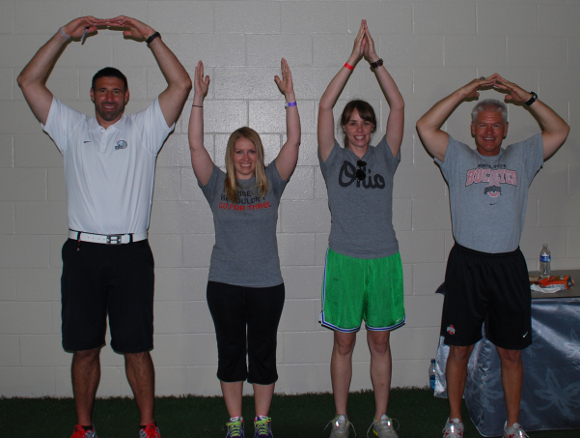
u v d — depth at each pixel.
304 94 2.91
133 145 2.42
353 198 2.44
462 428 2.52
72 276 2.33
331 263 2.48
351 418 2.73
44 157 2.86
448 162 2.54
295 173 2.95
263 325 2.39
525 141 2.55
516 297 2.38
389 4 2.92
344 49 2.91
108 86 2.39
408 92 2.96
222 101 2.90
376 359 2.54
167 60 2.43
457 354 2.49
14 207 2.87
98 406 2.86
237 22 2.88
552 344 2.54
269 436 2.44
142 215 2.44
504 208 2.42
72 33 2.42
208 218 2.94
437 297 3.05
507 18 2.98
